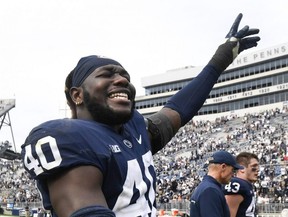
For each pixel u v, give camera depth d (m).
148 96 94.81
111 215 1.91
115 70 2.35
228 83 82.31
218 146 57.94
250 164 7.22
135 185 2.20
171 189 39.69
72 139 2.00
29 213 38.62
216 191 5.88
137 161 2.28
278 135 54.81
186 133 68.81
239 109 80.12
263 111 70.38
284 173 37.78
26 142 2.06
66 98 2.53
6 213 42.72
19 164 66.75
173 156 59.88
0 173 64.88
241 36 3.57
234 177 6.94
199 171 47.09
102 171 2.03
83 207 1.88
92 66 2.35
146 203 2.25
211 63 3.39
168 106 3.09
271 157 44.97
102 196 1.99
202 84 3.26
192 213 6.00
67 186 1.93
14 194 54.41
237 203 6.82
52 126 2.05
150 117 2.95
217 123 70.06
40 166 1.95
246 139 57.56
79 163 1.96
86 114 2.36
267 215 27.03
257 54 77.94
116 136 2.28
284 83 74.06
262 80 77.56
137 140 2.45
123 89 2.33
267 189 32.22
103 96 2.31
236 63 80.75
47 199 2.04
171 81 91.62
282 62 74.69
